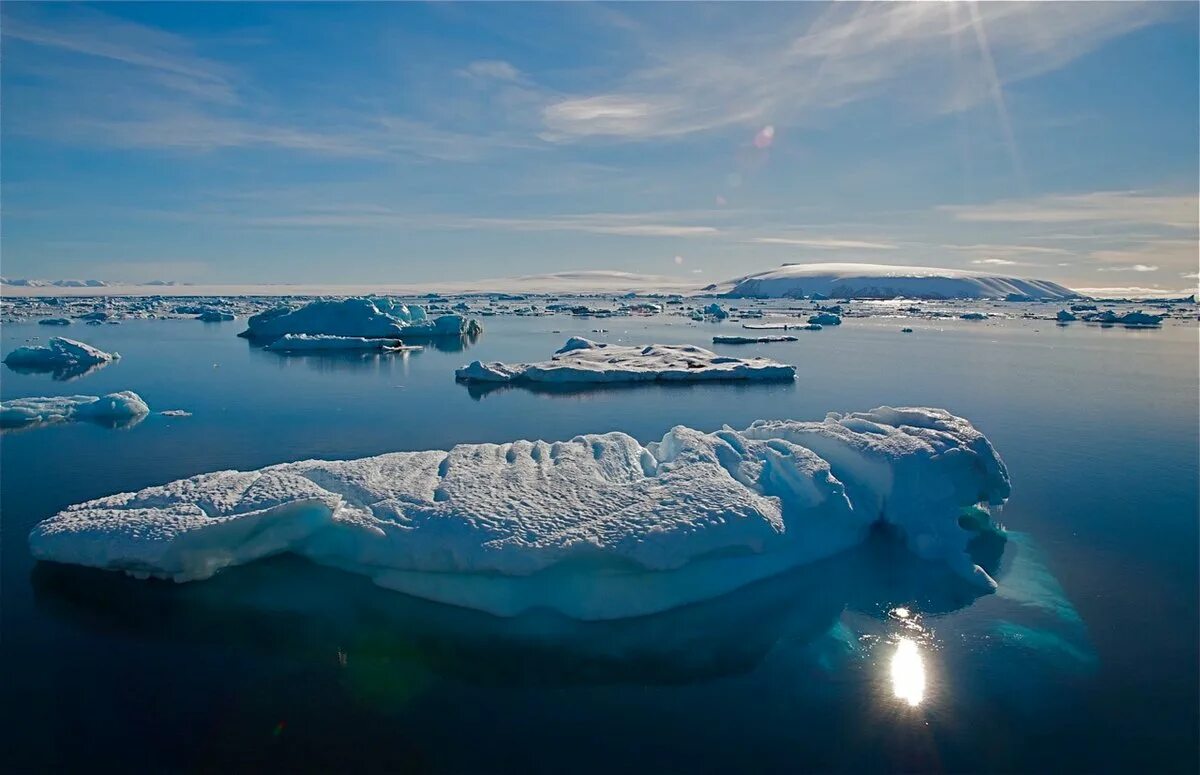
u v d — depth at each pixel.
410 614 9.26
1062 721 7.58
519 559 9.05
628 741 7.37
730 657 8.65
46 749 7.07
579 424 20.52
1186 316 72.94
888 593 9.93
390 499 10.23
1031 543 11.68
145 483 14.57
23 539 11.42
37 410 20.47
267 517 9.75
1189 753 7.11
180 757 7.02
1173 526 12.35
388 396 24.86
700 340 46.38
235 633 8.90
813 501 10.88
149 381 27.91
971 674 8.32
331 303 46.84
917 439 12.03
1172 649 8.70
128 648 8.59
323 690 8.00
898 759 7.09
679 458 11.29
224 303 106.50
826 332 52.66
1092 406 22.78
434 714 7.68
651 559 9.16
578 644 8.80
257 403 23.41
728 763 7.07
